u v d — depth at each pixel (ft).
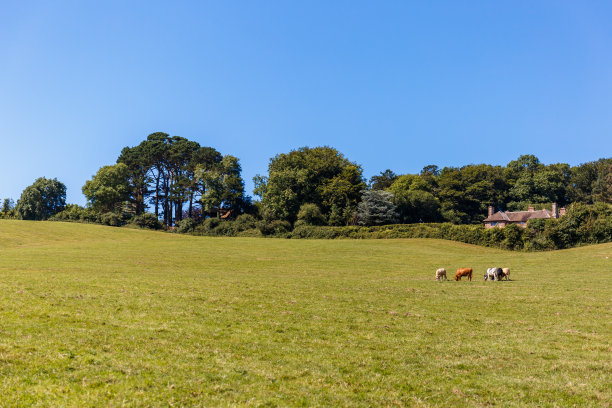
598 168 509.35
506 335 64.28
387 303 87.86
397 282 121.70
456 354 55.01
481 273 145.48
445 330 67.00
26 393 37.50
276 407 37.86
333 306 83.20
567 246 256.73
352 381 44.80
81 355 47.44
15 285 89.66
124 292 87.40
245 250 217.36
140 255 181.78
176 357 49.03
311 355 52.70
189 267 152.35
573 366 50.49
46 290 85.05
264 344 56.49
